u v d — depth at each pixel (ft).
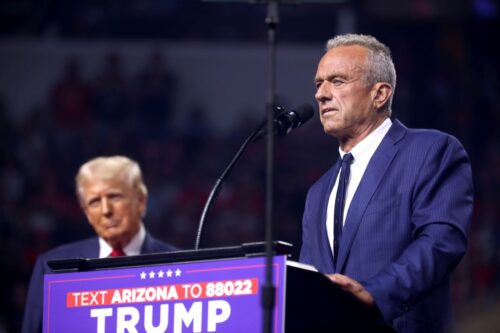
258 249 24.21
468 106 120.67
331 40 31.37
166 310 24.84
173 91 129.39
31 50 129.49
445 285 29.43
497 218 103.40
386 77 30.45
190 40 131.95
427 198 28.53
